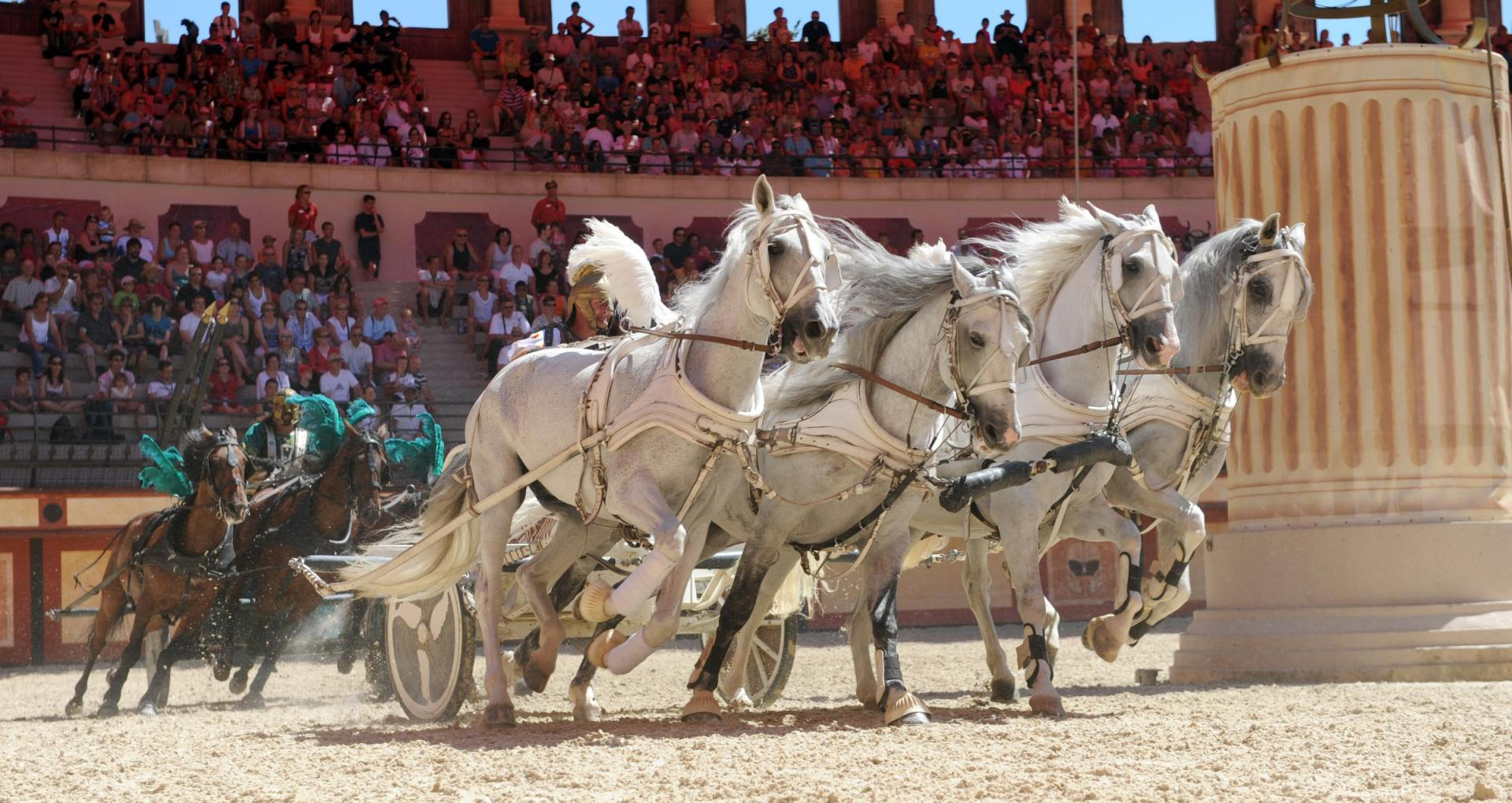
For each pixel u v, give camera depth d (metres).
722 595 11.69
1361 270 13.73
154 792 7.38
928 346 9.43
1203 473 12.46
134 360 25.30
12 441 23.27
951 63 35.44
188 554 13.32
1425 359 13.61
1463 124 13.91
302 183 29.19
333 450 14.62
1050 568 24.78
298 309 26.31
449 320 28.44
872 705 10.68
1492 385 13.78
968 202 31.33
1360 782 6.98
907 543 10.01
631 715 11.09
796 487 9.65
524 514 10.80
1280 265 11.27
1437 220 13.71
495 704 9.66
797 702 12.56
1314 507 13.78
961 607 25.14
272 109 30.92
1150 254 10.14
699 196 30.98
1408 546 13.30
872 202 31.09
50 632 21.94
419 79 33.00
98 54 31.50
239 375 25.17
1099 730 8.93
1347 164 13.80
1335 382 13.75
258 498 14.31
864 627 10.75
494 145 32.97
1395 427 13.59
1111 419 10.35
